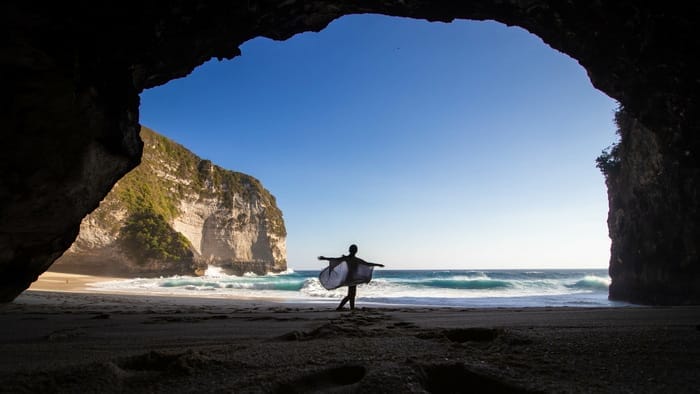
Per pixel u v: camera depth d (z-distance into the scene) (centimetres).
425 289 3003
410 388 147
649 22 1032
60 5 650
